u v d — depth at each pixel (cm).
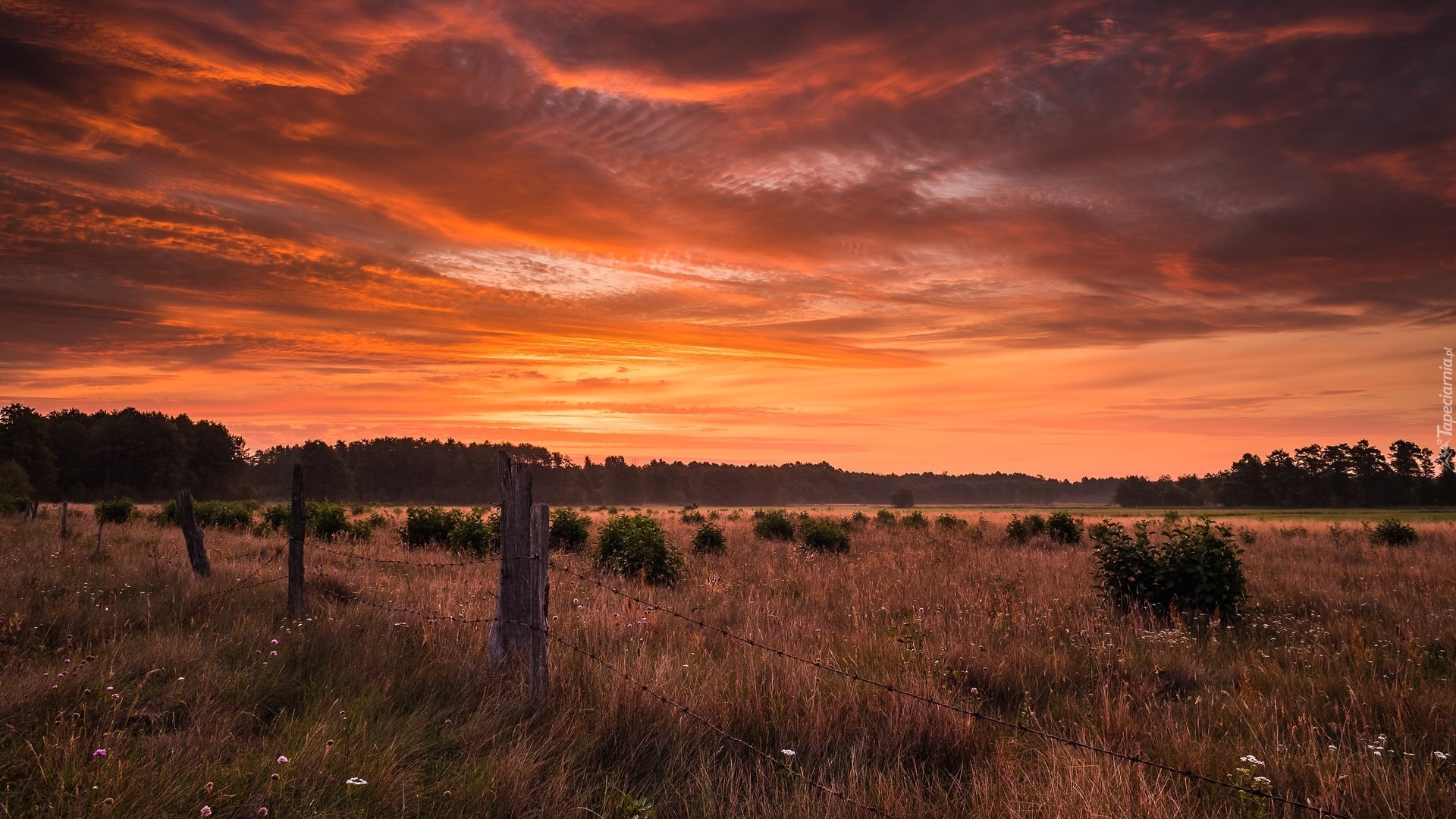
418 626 721
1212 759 460
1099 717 529
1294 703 564
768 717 511
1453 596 1045
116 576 997
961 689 597
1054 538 2245
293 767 405
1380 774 424
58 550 1250
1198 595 948
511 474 579
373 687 542
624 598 889
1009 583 1128
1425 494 12456
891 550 1875
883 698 521
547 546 545
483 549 1608
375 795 382
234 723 478
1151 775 425
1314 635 809
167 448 10169
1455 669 664
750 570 1373
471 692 544
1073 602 999
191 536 1015
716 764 449
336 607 835
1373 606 963
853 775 408
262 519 2733
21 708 475
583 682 554
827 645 705
